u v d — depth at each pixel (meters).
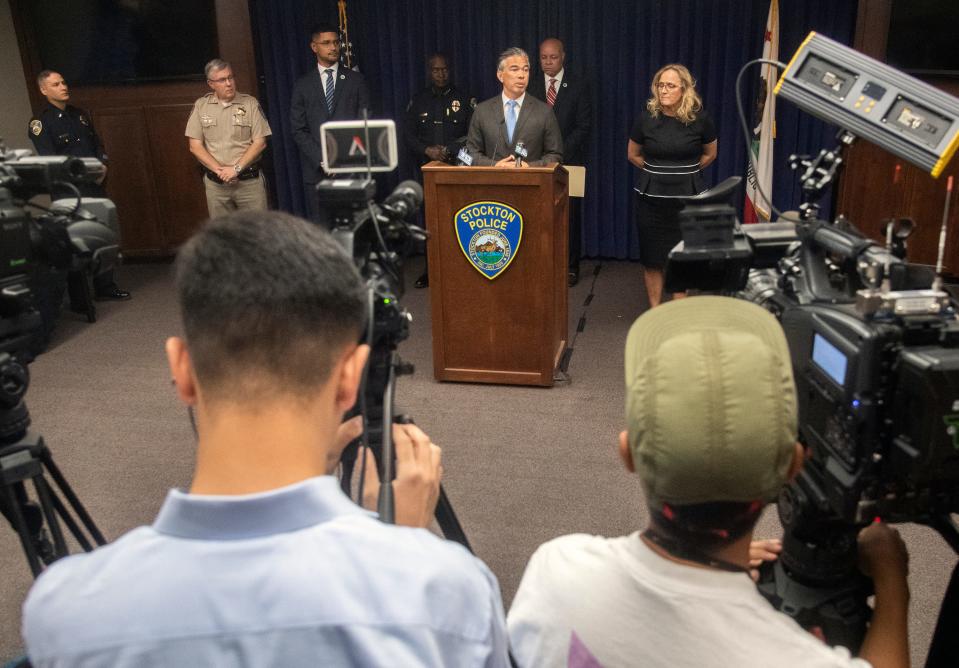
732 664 0.84
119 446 3.75
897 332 1.13
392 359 1.53
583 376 4.37
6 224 1.87
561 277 4.37
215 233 0.73
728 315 0.95
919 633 2.42
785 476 0.87
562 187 4.18
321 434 0.72
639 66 6.16
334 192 1.49
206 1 6.21
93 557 0.67
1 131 6.26
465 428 3.82
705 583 0.87
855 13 5.80
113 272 5.89
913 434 1.12
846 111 1.61
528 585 1.00
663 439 0.85
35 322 2.02
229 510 0.66
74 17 6.31
